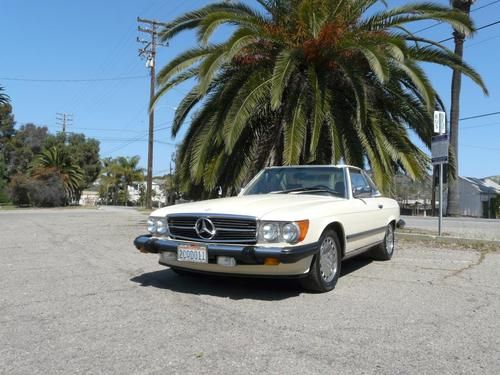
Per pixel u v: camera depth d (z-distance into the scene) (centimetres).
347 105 1212
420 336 412
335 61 1146
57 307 502
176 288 589
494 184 4647
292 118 1130
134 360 356
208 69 1027
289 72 1064
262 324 442
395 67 1159
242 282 622
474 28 1144
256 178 747
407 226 1712
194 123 1301
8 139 5928
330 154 1234
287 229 511
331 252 588
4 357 363
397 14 1176
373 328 432
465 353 373
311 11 1113
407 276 673
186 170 1348
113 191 8631
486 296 554
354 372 335
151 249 583
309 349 379
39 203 5084
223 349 378
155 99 1255
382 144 1141
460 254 886
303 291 572
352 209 639
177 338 403
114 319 458
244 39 1034
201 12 1271
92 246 1037
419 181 1185
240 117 1071
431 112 1080
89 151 6481
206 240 541
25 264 782
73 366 345
